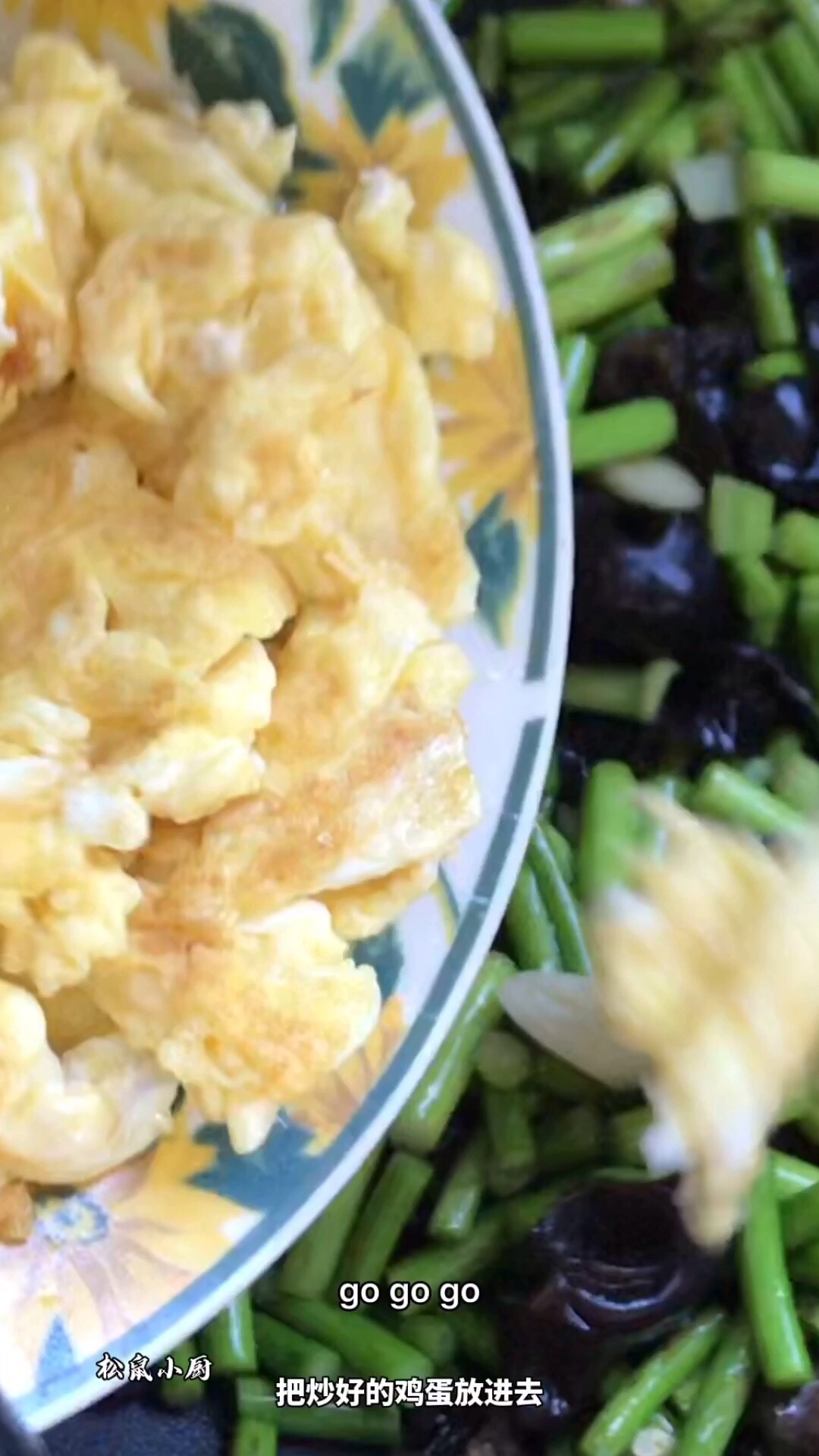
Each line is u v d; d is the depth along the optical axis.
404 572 0.45
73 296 0.43
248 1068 0.44
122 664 0.43
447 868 0.46
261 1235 0.45
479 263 0.44
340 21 0.43
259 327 0.43
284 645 0.44
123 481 0.43
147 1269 0.45
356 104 0.43
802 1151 0.48
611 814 0.47
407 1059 0.46
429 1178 0.48
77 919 0.43
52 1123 0.44
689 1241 0.46
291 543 0.44
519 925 0.48
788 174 0.46
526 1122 0.48
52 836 0.43
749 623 0.48
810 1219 0.47
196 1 0.43
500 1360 0.48
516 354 0.45
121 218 0.43
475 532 0.45
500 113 0.48
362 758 0.44
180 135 0.43
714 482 0.47
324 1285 0.48
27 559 0.43
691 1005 0.43
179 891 0.44
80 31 0.43
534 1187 0.48
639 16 0.47
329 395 0.43
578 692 0.48
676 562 0.47
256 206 0.43
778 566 0.48
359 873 0.44
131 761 0.43
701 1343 0.47
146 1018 0.44
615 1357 0.47
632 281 0.47
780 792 0.47
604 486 0.48
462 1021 0.47
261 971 0.44
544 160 0.48
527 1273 0.47
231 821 0.44
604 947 0.44
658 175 0.47
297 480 0.43
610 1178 0.47
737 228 0.47
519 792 0.46
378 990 0.45
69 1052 0.44
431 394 0.45
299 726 0.44
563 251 0.47
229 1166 0.46
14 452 0.44
